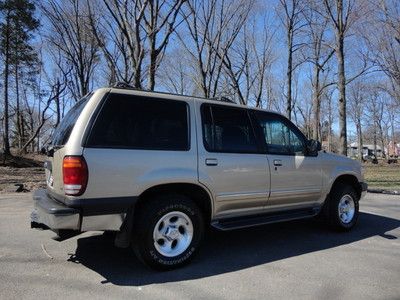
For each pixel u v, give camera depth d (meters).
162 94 4.97
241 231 6.80
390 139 82.12
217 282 4.44
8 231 6.65
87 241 6.00
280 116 6.14
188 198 4.93
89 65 23.00
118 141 4.48
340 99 16.64
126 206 4.46
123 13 11.73
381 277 4.62
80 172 4.22
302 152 6.26
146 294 4.10
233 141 5.42
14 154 31.77
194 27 17.00
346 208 6.87
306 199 6.27
